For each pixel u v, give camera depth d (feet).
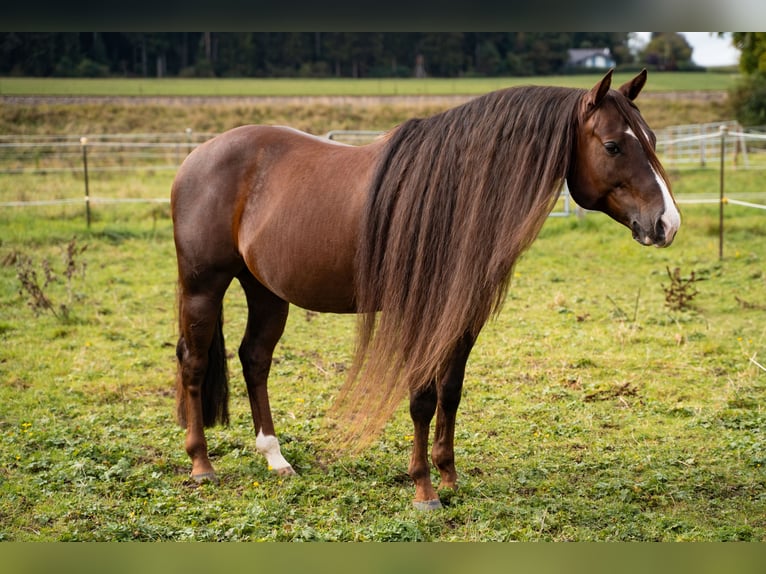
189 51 195.83
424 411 11.51
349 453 14.05
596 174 10.50
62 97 106.32
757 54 91.66
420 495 11.78
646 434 14.90
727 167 65.46
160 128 97.45
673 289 24.52
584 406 16.52
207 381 13.58
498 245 10.53
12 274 29.09
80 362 19.66
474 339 11.35
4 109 94.63
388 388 11.14
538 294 27.02
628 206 10.35
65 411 16.38
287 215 12.05
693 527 11.13
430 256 10.87
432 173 10.93
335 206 11.64
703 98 123.24
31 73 160.66
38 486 12.54
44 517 11.42
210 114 104.17
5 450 13.98
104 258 32.78
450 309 10.59
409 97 130.00
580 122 10.62
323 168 12.10
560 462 13.64
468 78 185.16
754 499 12.12
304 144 12.79
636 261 31.86
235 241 12.93
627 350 20.44
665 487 12.50
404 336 10.99
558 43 196.44
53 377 18.57
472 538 10.75
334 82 173.06
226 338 22.81
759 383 17.56
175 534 10.97
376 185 11.23
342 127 104.88
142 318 24.20
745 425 15.15
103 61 181.27
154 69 191.21
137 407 16.76
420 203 10.93
